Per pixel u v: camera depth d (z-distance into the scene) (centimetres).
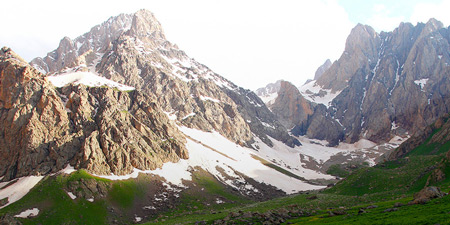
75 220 15838
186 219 15588
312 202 15150
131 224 16750
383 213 8356
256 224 10244
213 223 11881
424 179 13988
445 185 11206
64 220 15638
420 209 7838
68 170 19475
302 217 10744
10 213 15425
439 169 12781
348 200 14062
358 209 10112
